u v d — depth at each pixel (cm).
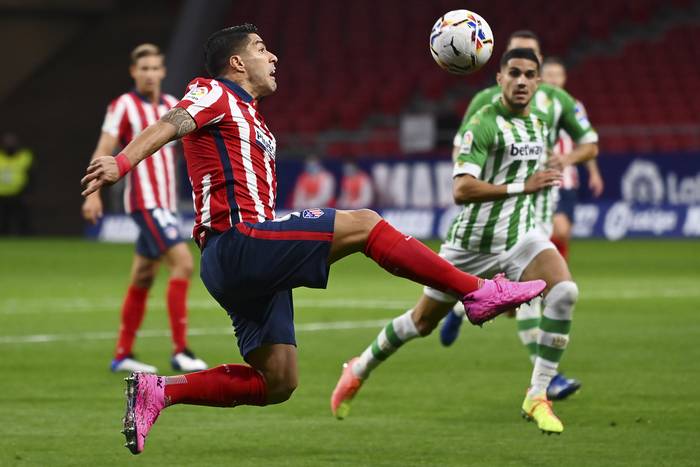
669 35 11125
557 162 2698
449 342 3266
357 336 3912
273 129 11200
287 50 12131
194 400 1869
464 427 2394
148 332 4134
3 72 12812
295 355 1916
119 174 1723
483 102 2770
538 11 11600
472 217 2633
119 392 2858
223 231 1870
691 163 8881
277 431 2370
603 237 9219
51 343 3803
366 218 1844
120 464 2062
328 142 10719
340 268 7312
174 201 3322
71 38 13212
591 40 11331
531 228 2619
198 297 5391
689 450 2139
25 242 10319
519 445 2209
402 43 11881
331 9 12412
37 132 12281
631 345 3600
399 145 10500
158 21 13125
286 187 10100
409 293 5494
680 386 2852
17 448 2198
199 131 1881
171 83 11206
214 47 1947
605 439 2252
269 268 1812
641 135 9988
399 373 3123
